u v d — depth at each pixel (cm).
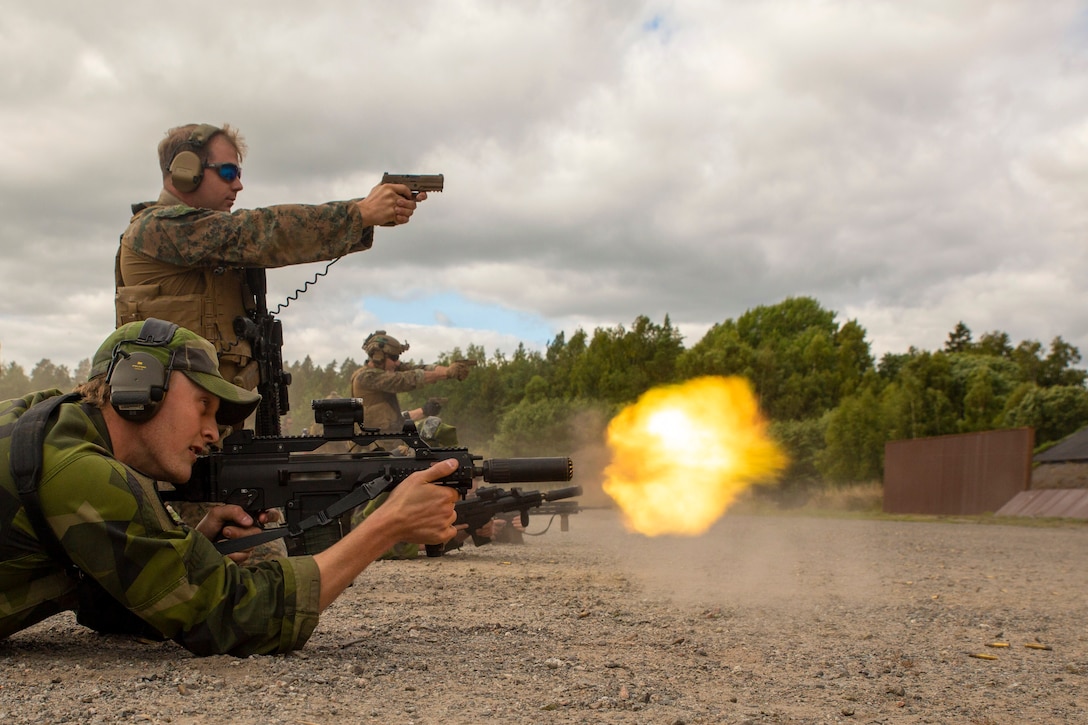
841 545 1578
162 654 392
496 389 6900
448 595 712
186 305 566
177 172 579
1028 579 1035
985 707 420
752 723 349
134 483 353
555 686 388
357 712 316
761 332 7844
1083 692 464
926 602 799
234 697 321
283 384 655
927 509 3406
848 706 400
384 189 578
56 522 343
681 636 564
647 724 332
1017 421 5234
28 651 392
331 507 420
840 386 5850
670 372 5519
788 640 579
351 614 577
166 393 374
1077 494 2741
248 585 373
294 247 565
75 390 381
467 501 1155
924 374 6094
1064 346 8656
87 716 288
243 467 425
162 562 353
